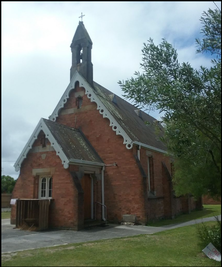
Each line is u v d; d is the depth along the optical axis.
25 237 12.31
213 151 7.61
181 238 11.72
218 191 8.09
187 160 8.03
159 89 7.13
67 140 17.30
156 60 7.67
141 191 17.20
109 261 8.05
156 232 13.80
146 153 20.05
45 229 14.73
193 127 7.45
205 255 8.88
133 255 8.79
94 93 20.09
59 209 15.16
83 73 22.19
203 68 7.17
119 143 18.52
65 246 10.12
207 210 27.58
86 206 17.14
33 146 17.00
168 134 8.01
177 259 8.39
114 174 18.27
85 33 22.91
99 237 12.41
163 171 22.05
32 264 7.68
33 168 16.72
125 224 17.17
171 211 20.81
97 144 19.23
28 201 14.97
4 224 17.12
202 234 9.97
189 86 7.15
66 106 21.25
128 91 7.88
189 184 8.33
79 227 14.52
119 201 17.77
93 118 19.86
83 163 16.42
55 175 15.77
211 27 6.94
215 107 6.96
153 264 7.82
